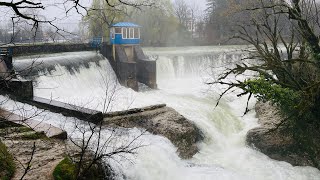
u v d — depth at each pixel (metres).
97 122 17.50
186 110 23.11
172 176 15.16
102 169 12.06
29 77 24.45
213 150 19.80
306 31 17.16
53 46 31.73
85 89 28.53
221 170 16.45
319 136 17.94
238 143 20.66
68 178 10.64
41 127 15.63
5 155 11.48
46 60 27.56
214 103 26.55
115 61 33.19
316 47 17.17
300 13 16.92
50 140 14.09
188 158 18.08
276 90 17.31
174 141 17.94
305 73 18.98
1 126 15.24
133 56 35.31
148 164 14.38
